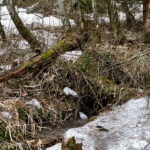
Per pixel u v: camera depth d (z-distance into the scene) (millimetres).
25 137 3396
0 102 3705
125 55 4840
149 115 3426
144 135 3012
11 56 4949
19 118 3602
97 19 5574
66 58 4652
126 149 2814
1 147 3086
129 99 3986
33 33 5336
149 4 6566
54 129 3713
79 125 3836
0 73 3869
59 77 4398
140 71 4316
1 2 9094
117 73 4469
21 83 4266
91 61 4586
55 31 5500
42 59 4121
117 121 3420
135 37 5922
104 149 2852
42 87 4230
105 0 6434
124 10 7098
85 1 6355
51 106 4004
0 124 3385
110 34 5520
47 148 3076
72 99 4223
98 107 4211
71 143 2641
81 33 4918
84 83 4332
